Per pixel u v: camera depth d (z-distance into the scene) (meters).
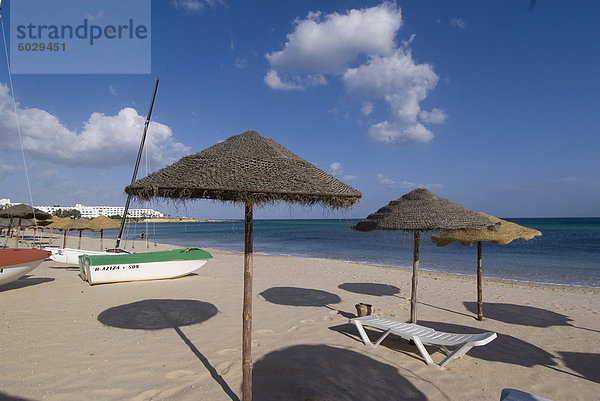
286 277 10.91
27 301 6.77
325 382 3.69
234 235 48.16
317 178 2.95
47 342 4.55
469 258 19.52
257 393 3.42
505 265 16.72
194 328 5.36
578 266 16.38
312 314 6.46
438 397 3.51
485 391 3.67
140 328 5.28
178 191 2.61
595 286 11.51
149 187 2.50
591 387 3.88
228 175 2.62
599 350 5.02
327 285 9.73
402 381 3.81
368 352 4.60
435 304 7.76
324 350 4.61
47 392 3.29
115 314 5.97
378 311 6.94
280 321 5.93
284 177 2.75
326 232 52.53
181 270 9.95
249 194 2.58
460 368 4.21
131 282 9.16
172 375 3.77
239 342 4.82
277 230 60.16
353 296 8.34
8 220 20.33
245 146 3.19
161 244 29.41
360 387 3.62
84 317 5.75
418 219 4.91
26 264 8.07
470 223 4.73
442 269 15.47
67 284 8.76
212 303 6.97
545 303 8.14
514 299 8.48
